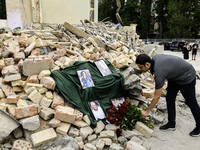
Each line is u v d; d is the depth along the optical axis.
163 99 4.50
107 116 3.37
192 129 3.54
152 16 39.56
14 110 2.79
